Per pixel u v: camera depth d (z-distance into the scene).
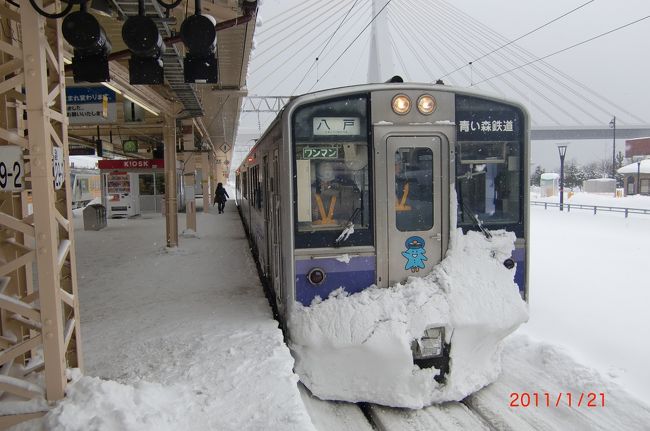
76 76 4.42
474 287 5.14
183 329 5.88
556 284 9.62
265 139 7.31
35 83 3.43
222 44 8.12
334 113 5.16
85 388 3.66
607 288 9.18
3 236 4.22
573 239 15.84
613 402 4.81
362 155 5.22
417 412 4.94
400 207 5.25
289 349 5.17
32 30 3.41
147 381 4.39
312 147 5.12
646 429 4.40
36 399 3.61
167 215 12.88
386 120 5.20
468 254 5.29
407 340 4.86
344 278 5.17
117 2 5.23
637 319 7.25
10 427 3.45
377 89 5.20
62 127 3.93
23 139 3.53
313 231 5.12
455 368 5.02
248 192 13.65
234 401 3.97
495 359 5.43
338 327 4.87
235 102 14.00
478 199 5.45
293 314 5.05
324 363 4.93
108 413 3.46
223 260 11.23
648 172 39.22
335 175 5.18
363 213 5.23
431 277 5.23
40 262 3.52
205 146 26.78
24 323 4.29
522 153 5.52
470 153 5.41
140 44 4.41
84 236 16.44
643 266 11.15
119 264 11.02
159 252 12.55
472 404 5.09
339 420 4.79
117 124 16.09
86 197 33.59
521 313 5.19
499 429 4.61
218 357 4.87
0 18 4.04
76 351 4.08
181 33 4.57
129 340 5.64
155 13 5.58
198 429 3.57
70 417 3.37
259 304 6.98
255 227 10.53
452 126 5.32
